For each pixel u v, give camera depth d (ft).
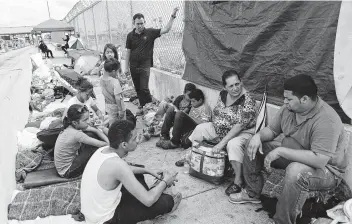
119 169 6.91
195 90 13.12
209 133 11.18
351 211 7.18
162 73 20.15
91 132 11.90
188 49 15.69
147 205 7.41
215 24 12.97
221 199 9.68
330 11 8.23
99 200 7.22
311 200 7.84
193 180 10.94
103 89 14.14
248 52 11.29
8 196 9.45
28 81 23.41
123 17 29.25
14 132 12.92
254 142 8.68
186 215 8.93
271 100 10.80
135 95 23.25
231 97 10.49
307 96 7.17
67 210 9.10
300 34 9.19
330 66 8.46
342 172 7.88
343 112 8.41
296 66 9.52
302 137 7.86
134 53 18.38
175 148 13.92
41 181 10.62
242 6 11.23
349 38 7.28
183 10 16.25
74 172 10.69
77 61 35.06
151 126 15.72
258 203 9.27
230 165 10.66
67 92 23.61
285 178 7.40
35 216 8.96
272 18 9.99
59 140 10.70
